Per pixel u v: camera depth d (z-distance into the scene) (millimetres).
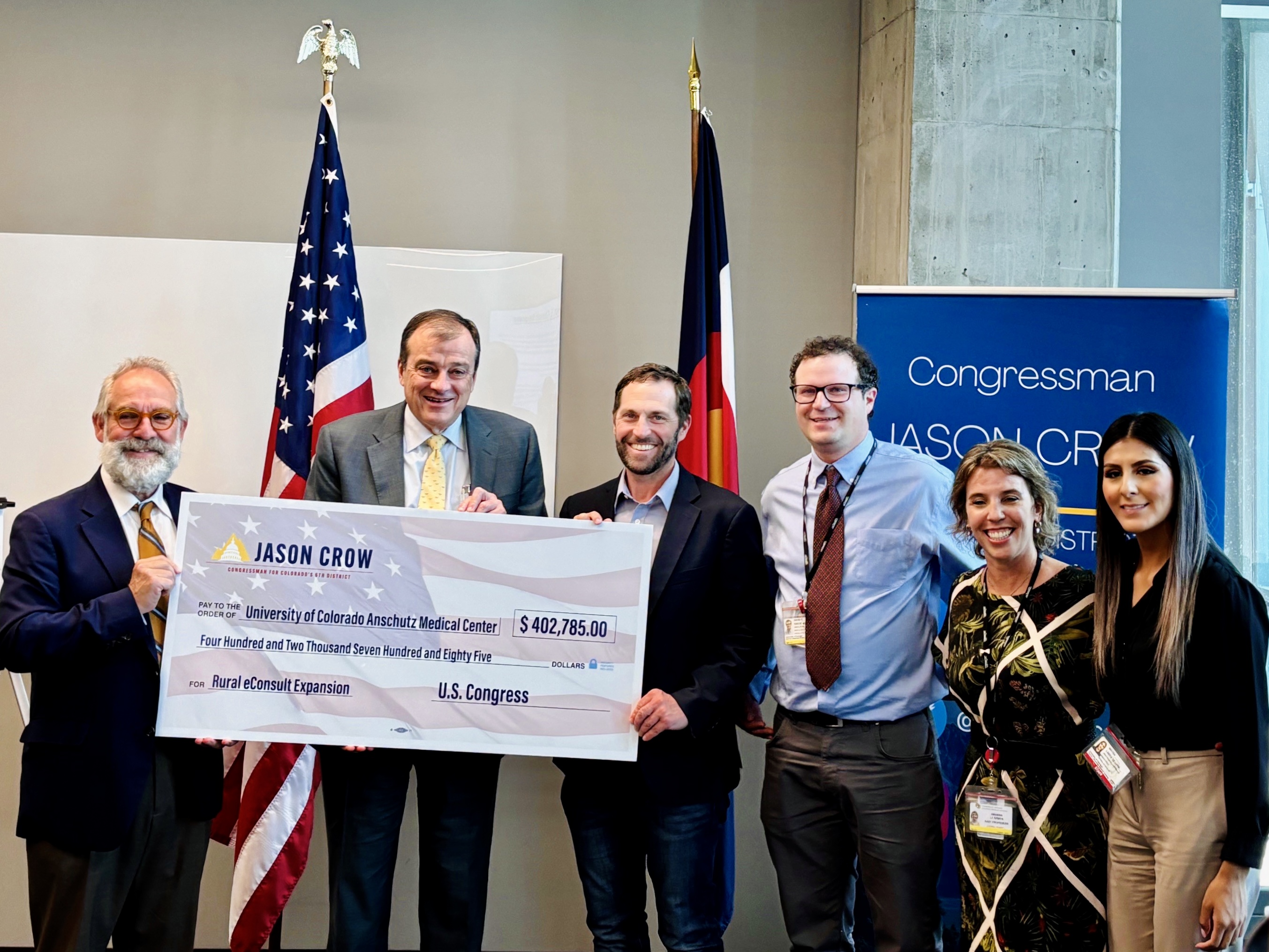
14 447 3301
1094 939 1990
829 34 3631
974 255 3314
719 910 2744
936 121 3328
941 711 2887
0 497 3285
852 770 2385
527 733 2363
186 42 3504
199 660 2311
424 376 2455
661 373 2500
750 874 3355
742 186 3584
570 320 3496
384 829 2402
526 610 2387
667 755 2387
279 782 2777
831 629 2430
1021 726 2051
